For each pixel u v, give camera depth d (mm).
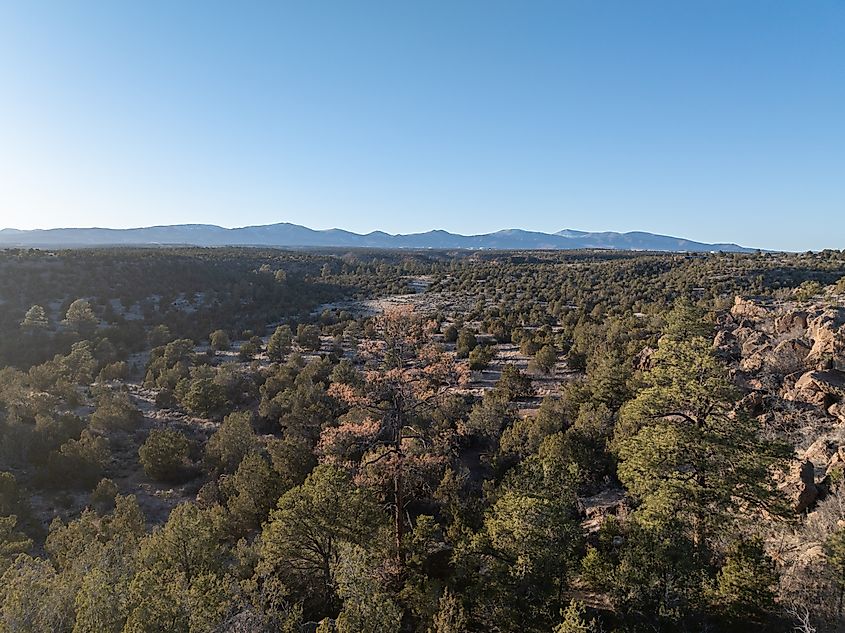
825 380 26969
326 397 47594
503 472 36219
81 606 14336
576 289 108562
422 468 21250
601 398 40562
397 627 14156
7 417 44156
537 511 17719
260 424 50406
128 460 44531
